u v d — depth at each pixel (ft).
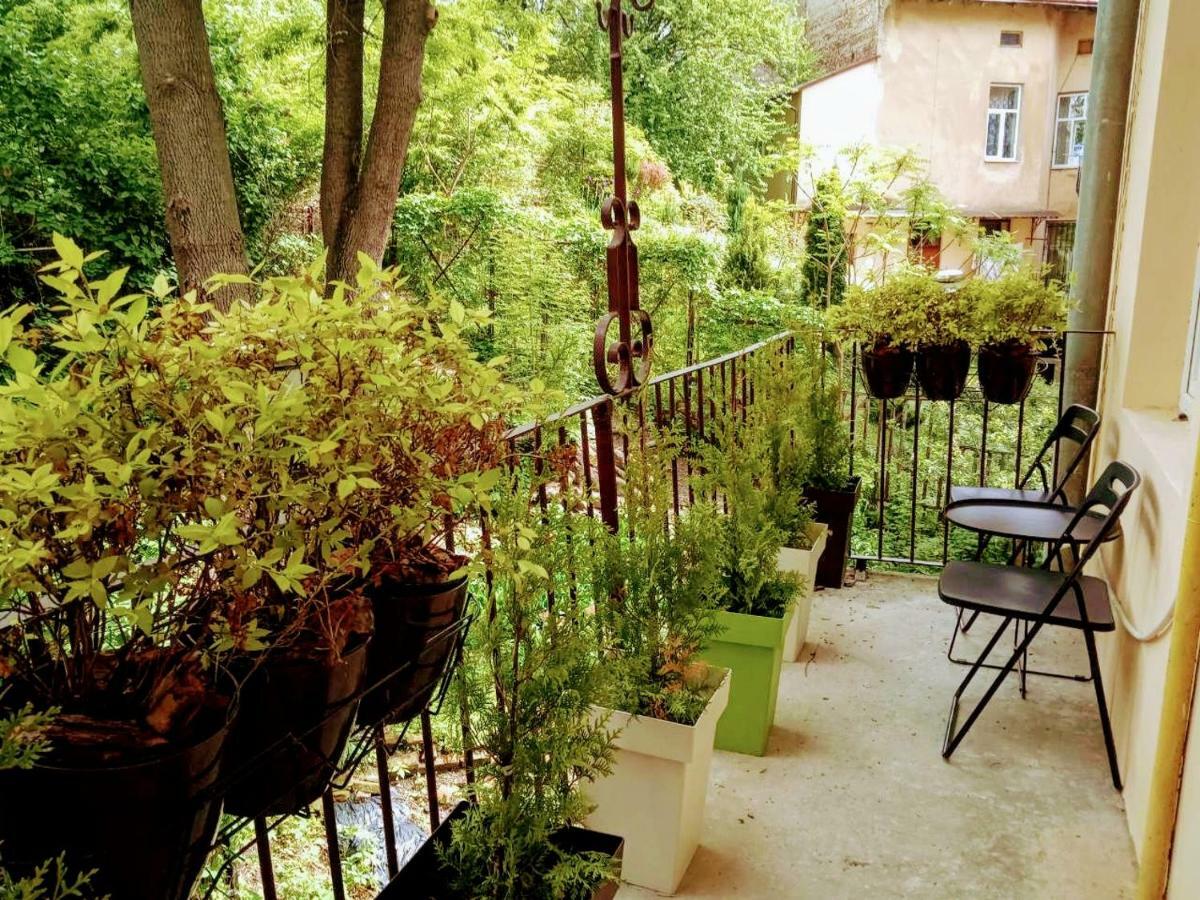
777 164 33.19
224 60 34.73
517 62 40.88
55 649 3.26
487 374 4.08
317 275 3.89
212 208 21.86
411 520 3.74
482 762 4.96
